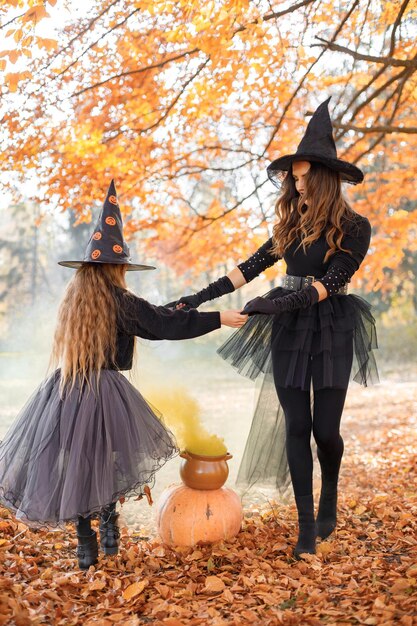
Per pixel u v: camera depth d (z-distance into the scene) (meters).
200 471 3.32
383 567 2.88
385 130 6.11
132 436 2.96
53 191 6.37
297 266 3.37
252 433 3.72
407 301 21.09
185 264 8.55
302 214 3.37
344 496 4.68
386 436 8.28
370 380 3.43
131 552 3.09
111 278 3.19
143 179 6.94
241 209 8.23
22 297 31.58
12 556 2.99
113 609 2.50
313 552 3.09
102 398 2.96
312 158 3.24
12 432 3.05
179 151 7.39
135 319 3.12
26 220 32.31
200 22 4.82
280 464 3.70
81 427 2.87
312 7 6.04
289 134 7.48
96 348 3.01
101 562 3.01
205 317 3.24
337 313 3.26
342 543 3.26
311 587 2.66
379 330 20.67
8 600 2.39
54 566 3.00
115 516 3.16
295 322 3.28
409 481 5.25
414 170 7.93
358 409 11.72
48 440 2.87
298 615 2.38
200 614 2.45
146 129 6.37
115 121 6.28
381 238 8.31
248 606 2.54
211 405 11.34
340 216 3.27
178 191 7.87
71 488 2.77
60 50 5.59
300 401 3.24
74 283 3.18
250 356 3.53
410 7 6.07
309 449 3.24
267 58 5.77
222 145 7.77
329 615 2.38
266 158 7.54
